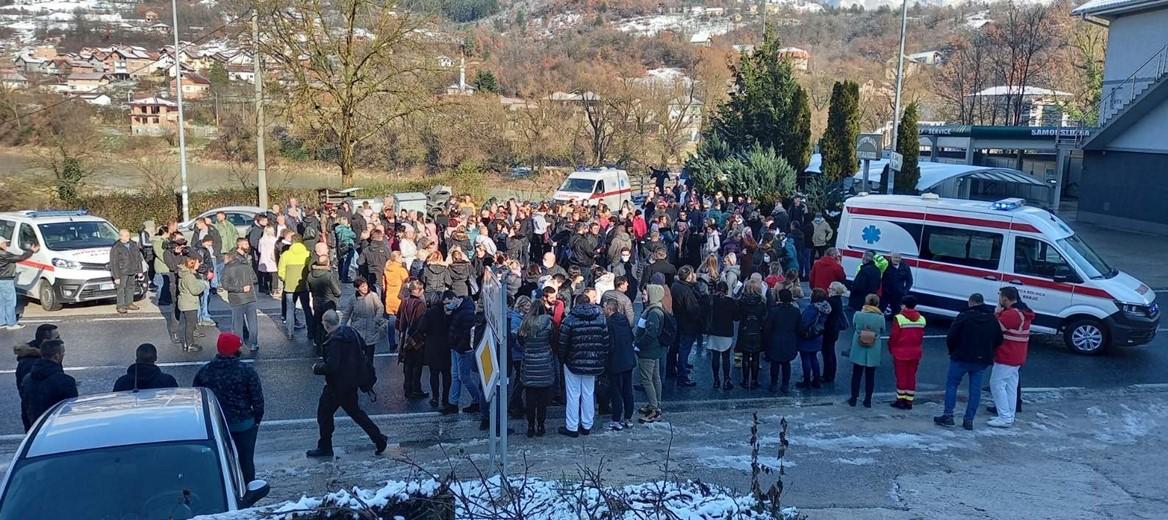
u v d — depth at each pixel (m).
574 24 109.12
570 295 12.39
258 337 15.02
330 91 30.77
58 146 33.41
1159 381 12.75
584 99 52.16
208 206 31.48
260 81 28.55
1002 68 53.22
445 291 11.25
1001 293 10.41
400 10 30.55
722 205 25.55
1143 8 30.91
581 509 4.49
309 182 44.81
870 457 9.18
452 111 35.22
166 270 17.62
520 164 52.09
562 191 32.97
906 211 16.12
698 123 56.44
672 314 11.77
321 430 9.16
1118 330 13.84
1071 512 7.67
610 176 33.84
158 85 46.88
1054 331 14.45
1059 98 56.50
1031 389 12.25
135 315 16.77
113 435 5.80
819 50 94.12
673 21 112.88
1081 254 14.59
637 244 19.97
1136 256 25.08
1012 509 7.71
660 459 8.98
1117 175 31.30
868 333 11.05
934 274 15.67
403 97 31.41
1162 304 18.42
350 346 9.05
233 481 5.65
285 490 7.97
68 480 5.39
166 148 39.84
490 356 6.37
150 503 5.32
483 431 10.23
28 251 16.80
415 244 18.39
